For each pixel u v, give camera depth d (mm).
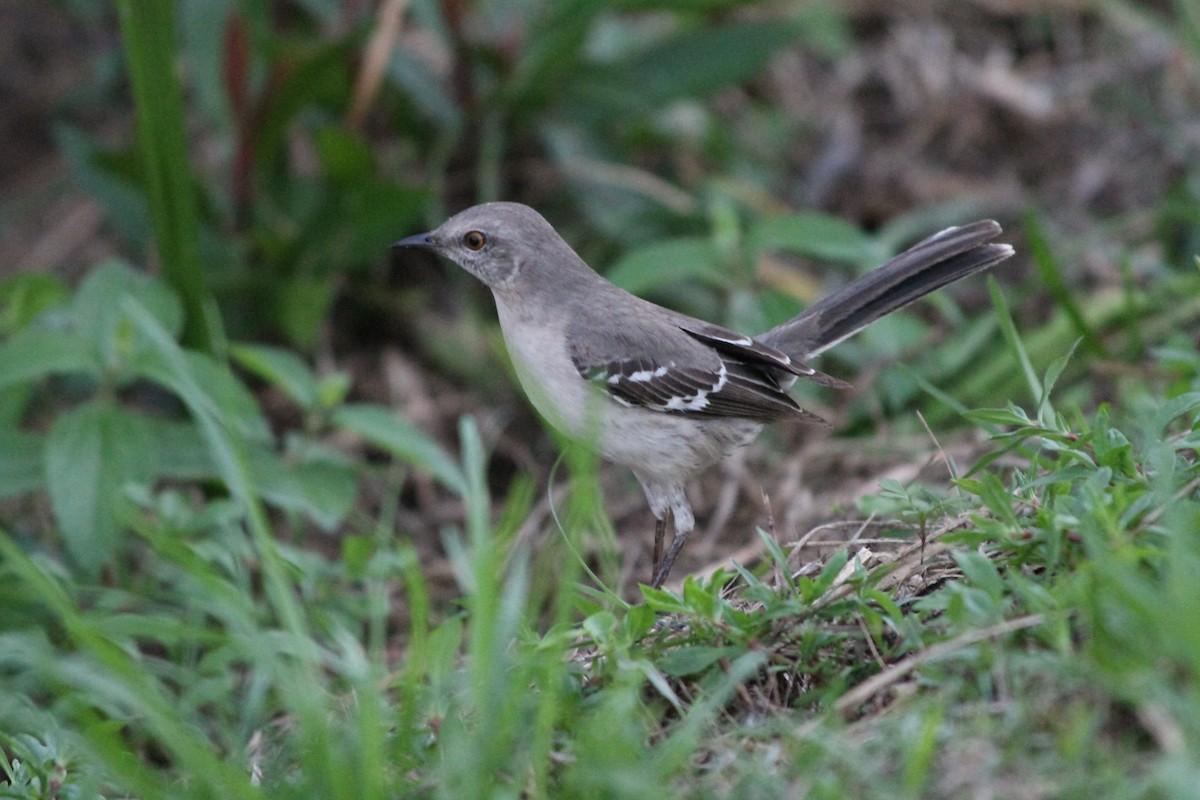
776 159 16750
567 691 6820
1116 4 16500
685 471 10250
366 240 14125
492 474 14164
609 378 9969
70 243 16391
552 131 15328
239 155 14000
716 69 14586
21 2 17969
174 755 7117
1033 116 16469
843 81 17219
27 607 10562
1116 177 15773
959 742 5988
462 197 15477
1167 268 13781
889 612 6852
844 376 14086
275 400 14719
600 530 9609
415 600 7574
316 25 16094
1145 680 5723
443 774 6359
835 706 6469
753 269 13117
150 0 11648
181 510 10375
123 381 11180
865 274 10945
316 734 6410
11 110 17391
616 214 15289
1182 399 7246
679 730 6480
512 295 10297
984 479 7023
